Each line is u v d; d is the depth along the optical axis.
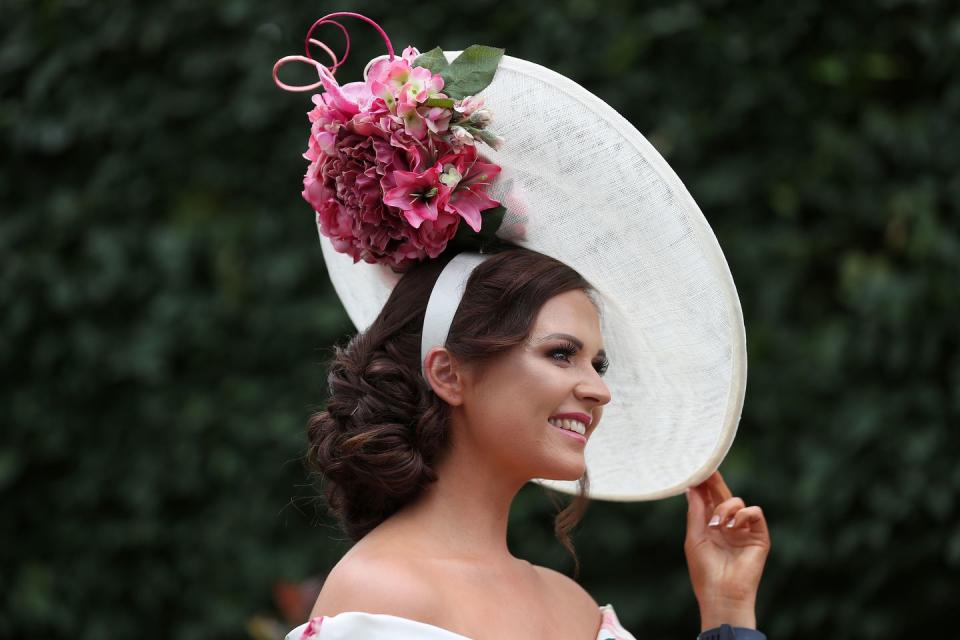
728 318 2.48
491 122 2.47
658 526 4.59
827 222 4.57
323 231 2.53
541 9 4.78
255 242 5.03
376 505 2.52
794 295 4.59
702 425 2.70
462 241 2.54
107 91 5.13
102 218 5.12
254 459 4.99
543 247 2.57
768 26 4.61
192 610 5.06
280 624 4.73
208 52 5.05
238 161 5.08
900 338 4.37
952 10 4.47
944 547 4.37
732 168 4.62
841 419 4.41
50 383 5.14
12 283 5.08
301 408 4.92
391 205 2.37
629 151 2.41
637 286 2.56
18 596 5.05
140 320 5.09
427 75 2.40
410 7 4.88
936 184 4.45
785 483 4.48
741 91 4.58
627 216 2.47
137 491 5.02
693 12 4.61
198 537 5.03
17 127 5.14
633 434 2.83
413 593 2.27
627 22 4.69
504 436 2.41
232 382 4.99
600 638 2.63
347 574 2.32
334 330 4.89
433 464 2.48
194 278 5.09
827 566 4.46
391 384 2.46
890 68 4.51
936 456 4.34
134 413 5.11
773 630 4.54
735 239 4.60
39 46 5.12
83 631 5.12
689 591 4.61
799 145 4.60
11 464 5.08
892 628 4.45
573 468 2.42
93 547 5.12
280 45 5.00
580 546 4.69
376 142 2.39
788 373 4.50
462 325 2.43
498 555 2.50
